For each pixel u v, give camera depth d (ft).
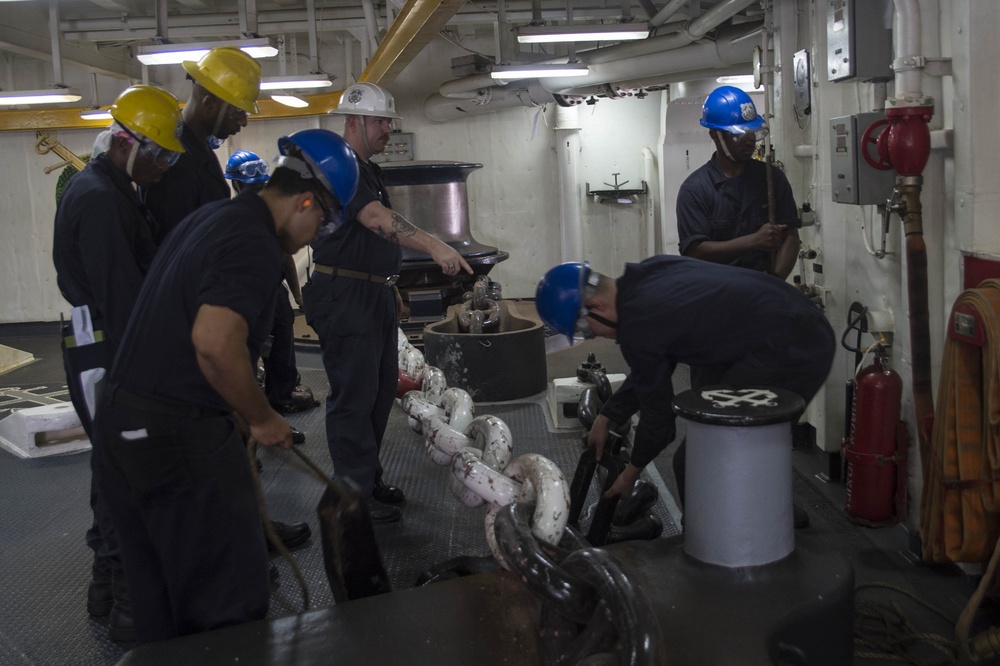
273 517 13.50
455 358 20.10
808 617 6.47
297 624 6.77
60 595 11.24
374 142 12.94
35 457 17.35
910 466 11.44
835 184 12.14
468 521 13.07
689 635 6.14
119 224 9.32
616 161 35.01
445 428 10.55
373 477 12.87
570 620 6.04
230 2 31.91
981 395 9.64
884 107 11.72
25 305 36.63
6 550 12.84
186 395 7.25
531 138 35.45
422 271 26.48
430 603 7.00
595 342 27.73
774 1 16.34
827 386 14.07
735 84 28.66
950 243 10.78
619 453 11.20
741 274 9.01
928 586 10.58
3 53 36.29
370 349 12.60
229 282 6.95
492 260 27.84
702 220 13.34
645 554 7.33
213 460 7.38
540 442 16.97
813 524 12.55
